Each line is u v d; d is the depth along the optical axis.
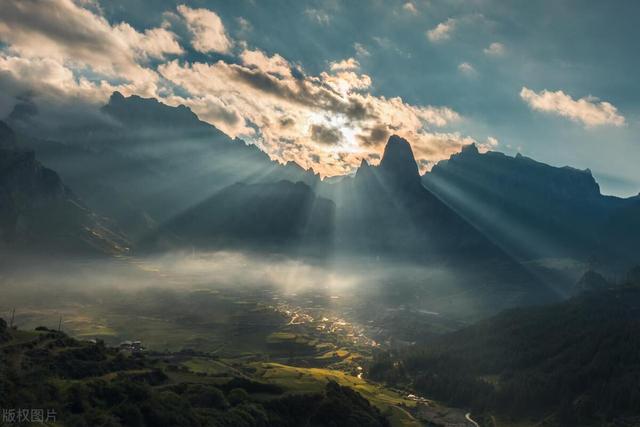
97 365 155.88
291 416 172.75
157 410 133.12
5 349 145.88
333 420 179.75
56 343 161.50
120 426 121.44
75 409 122.94
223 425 143.62
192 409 144.25
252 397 173.50
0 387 116.44
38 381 128.38
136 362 175.62
